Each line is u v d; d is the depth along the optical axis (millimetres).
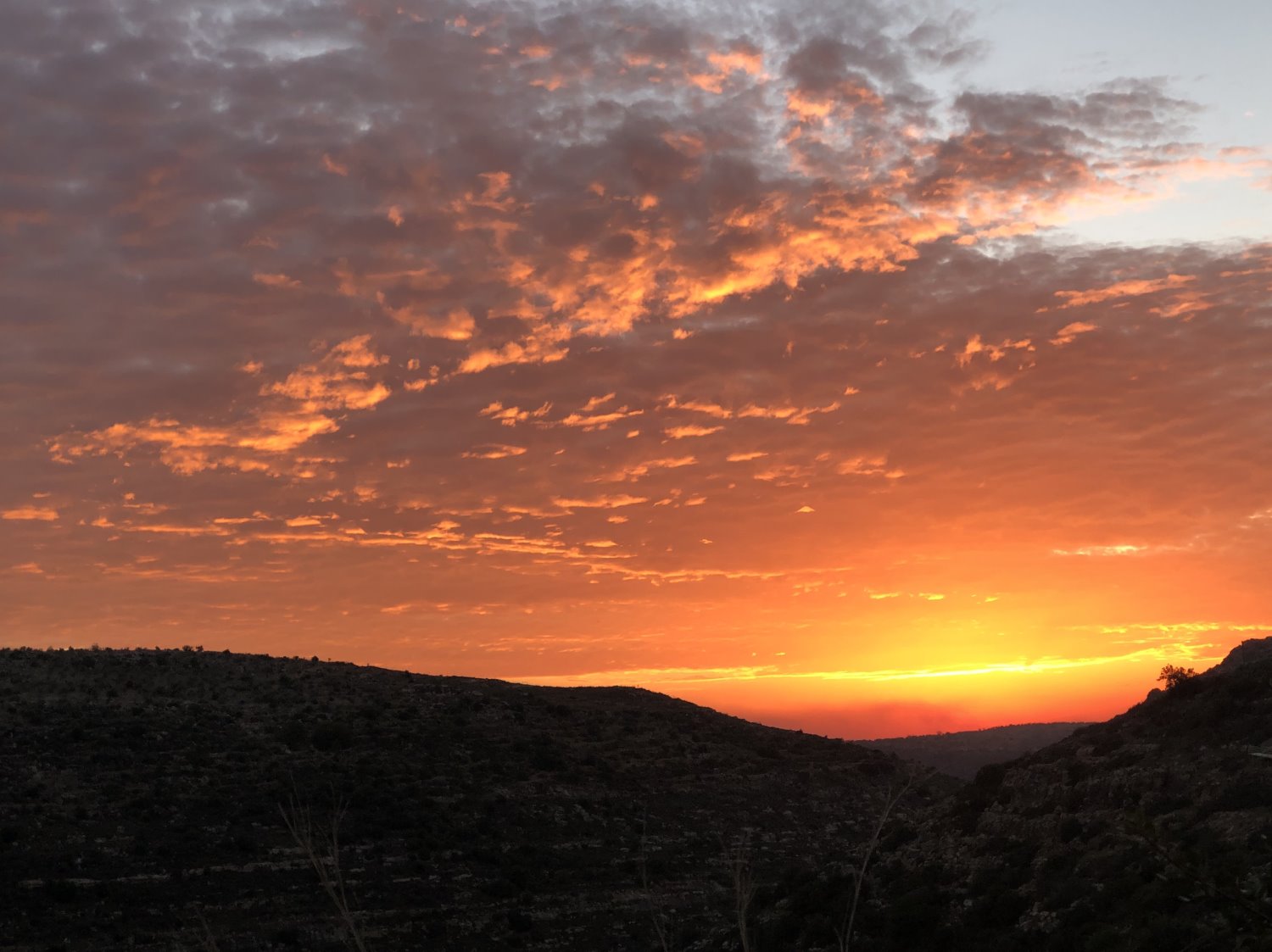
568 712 125250
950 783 114500
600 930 70125
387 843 80188
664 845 90250
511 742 110062
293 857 75188
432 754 101812
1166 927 30422
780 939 52688
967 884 51406
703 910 70500
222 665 121812
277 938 63250
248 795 83875
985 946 44094
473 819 88625
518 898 75312
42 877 66562
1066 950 39625
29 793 77188
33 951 57781
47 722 92125
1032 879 48344
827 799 106688
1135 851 43406
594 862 84688
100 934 61125
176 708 102250
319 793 86125
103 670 112000
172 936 62125
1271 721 48375
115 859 70438
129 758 86750
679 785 105750
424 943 66062
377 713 111125
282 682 117250
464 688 129500
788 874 63969
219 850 74438
